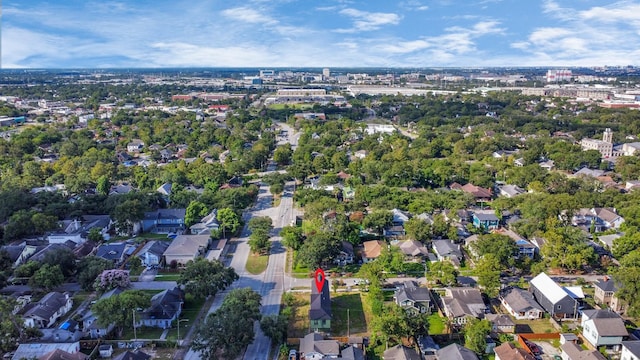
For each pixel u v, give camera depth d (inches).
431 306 3991.1
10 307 3437.5
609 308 3956.7
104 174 7834.6
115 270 4190.5
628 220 5610.2
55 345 3294.8
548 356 3314.5
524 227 5374.0
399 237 5565.9
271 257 5103.3
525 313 3831.2
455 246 5049.2
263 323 3474.4
